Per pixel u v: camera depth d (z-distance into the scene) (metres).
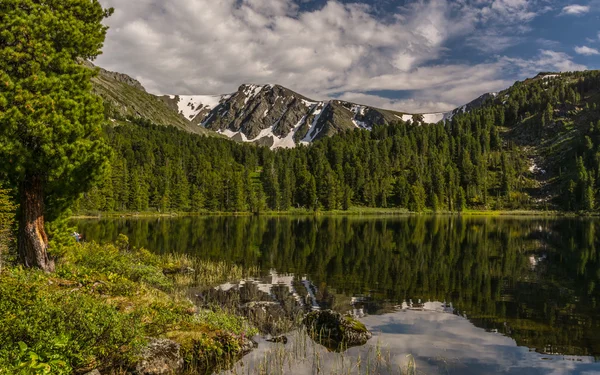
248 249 48.22
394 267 35.81
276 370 13.12
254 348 15.30
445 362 14.22
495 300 24.00
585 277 31.44
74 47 18.98
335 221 119.12
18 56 16.17
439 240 61.03
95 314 10.94
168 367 12.47
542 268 35.66
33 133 16.19
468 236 68.69
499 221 127.00
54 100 16.98
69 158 17.84
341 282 29.12
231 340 14.95
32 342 9.26
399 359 14.40
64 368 9.33
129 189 146.38
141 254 33.22
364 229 85.00
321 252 46.03
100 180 20.25
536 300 24.09
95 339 10.49
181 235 65.50
